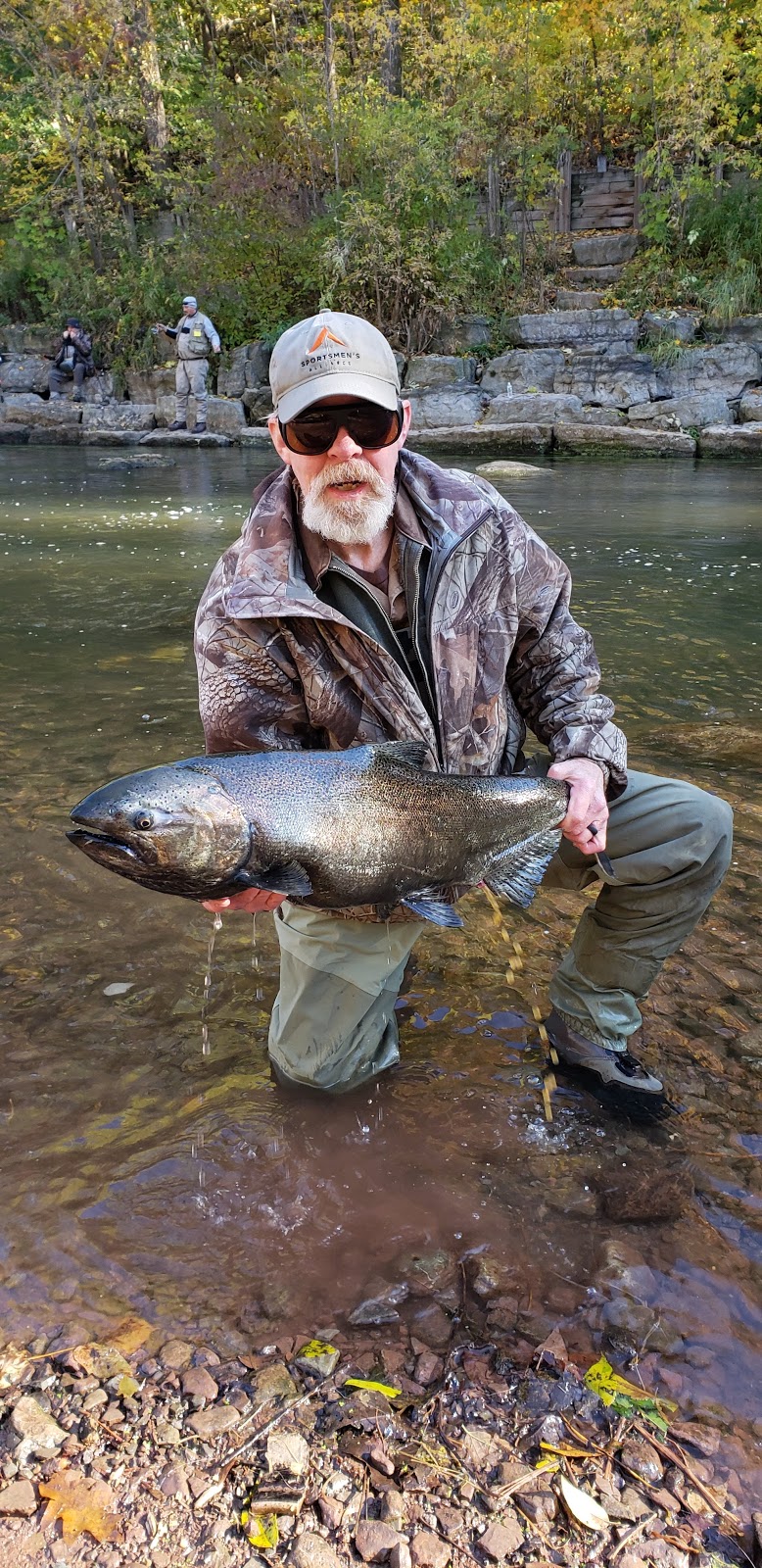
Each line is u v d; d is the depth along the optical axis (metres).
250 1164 1.28
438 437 10.22
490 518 1.26
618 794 1.36
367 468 1.16
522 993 1.63
